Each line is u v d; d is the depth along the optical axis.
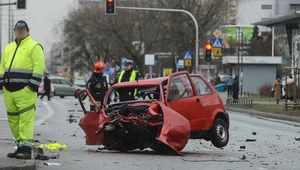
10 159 16.72
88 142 22.03
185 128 20.83
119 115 21.22
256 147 25.25
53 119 40.81
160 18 103.00
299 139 29.17
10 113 16.80
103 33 115.00
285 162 20.14
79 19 120.69
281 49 114.12
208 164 19.02
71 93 88.38
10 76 16.31
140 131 20.86
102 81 27.73
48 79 75.75
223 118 24.17
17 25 16.36
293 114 48.53
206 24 89.38
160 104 20.88
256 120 45.31
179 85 22.27
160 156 20.95
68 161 19.06
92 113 21.86
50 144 23.33
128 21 110.56
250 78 98.69
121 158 20.23
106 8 59.66
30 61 16.41
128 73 28.30
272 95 85.94
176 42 90.50
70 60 175.12
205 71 86.31
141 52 114.94
